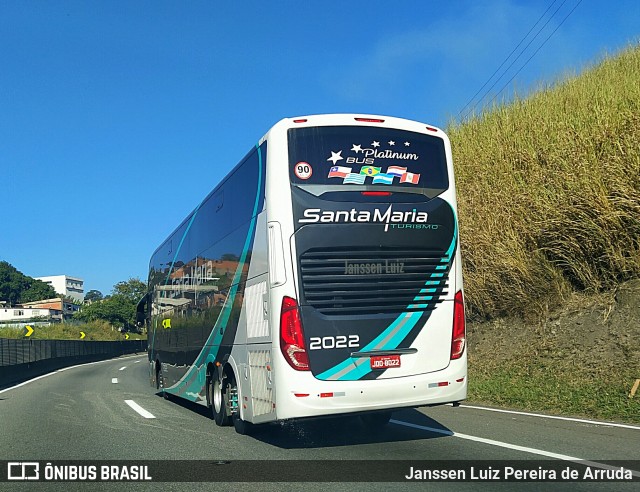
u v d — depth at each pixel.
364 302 7.18
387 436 8.01
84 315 83.69
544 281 13.34
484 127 19.27
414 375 7.28
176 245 13.66
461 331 7.61
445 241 7.61
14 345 25.05
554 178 13.95
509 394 10.80
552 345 12.27
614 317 11.60
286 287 7.00
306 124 7.35
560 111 16.30
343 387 6.98
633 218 11.60
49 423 10.62
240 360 8.41
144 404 13.64
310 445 7.66
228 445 7.94
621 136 13.02
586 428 7.90
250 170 8.19
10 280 126.50
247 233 8.21
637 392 9.30
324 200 7.19
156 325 16.00
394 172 7.49
